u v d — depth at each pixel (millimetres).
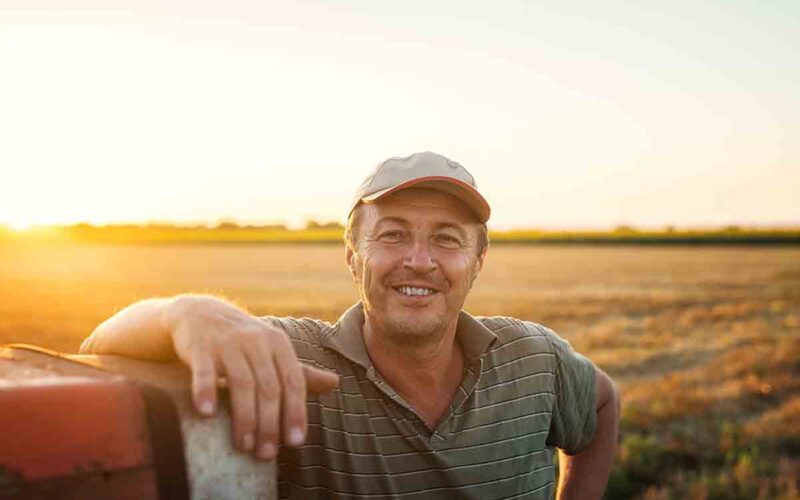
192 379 1010
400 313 2029
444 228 2076
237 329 1022
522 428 2172
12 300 37625
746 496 7676
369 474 1952
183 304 1081
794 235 134500
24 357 1104
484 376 2154
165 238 149875
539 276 58844
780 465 8648
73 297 39875
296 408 1005
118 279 55312
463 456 2053
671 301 37812
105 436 841
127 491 851
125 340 1164
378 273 2047
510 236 142750
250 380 979
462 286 2090
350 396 1987
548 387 2271
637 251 111312
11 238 140875
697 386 14430
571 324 28000
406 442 1995
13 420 792
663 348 20922
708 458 9133
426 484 2008
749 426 10523
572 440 2467
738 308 33719
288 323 2102
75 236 145125
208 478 947
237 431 964
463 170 2168
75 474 816
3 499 775
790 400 12953
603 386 2561
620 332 25031
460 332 2186
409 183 2016
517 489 2141
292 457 1941
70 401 831
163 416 899
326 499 1946
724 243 128500
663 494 7648
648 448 9109
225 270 67375
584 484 2598
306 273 63562
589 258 89562
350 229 2252
